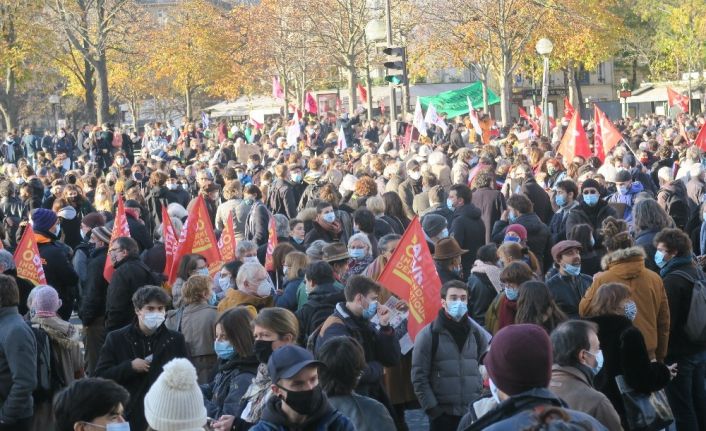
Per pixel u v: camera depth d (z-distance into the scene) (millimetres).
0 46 61625
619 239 10727
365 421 7027
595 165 21375
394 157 24156
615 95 102875
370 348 8523
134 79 88812
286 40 71062
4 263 11617
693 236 15398
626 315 8648
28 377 8664
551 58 71125
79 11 58562
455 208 15273
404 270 9727
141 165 28875
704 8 76938
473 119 34875
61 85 94375
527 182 17047
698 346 10016
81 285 15695
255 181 24047
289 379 5910
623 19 84875
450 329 8977
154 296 8875
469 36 58656
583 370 6883
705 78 81812
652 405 8391
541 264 14375
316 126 46812
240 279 9898
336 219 14930
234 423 7324
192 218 12836
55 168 30422
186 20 84188
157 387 5750
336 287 9789
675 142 28672
